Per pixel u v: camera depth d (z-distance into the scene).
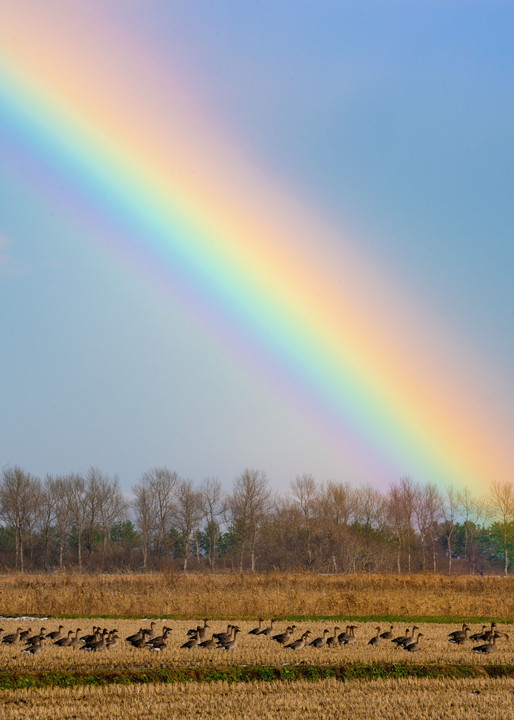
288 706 26.70
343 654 36.69
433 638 43.25
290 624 50.44
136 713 25.50
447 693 29.27
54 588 67.31
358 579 74.12
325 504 142.62
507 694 29.12
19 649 37.47
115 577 85.81
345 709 26.48
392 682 31.25
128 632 44.22
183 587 69.19
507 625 52.00
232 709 26.17
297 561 138.38
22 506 144.00
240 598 60.38
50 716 24.98
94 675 30.91
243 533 148.12
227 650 37.12
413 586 71.50
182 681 31.08
